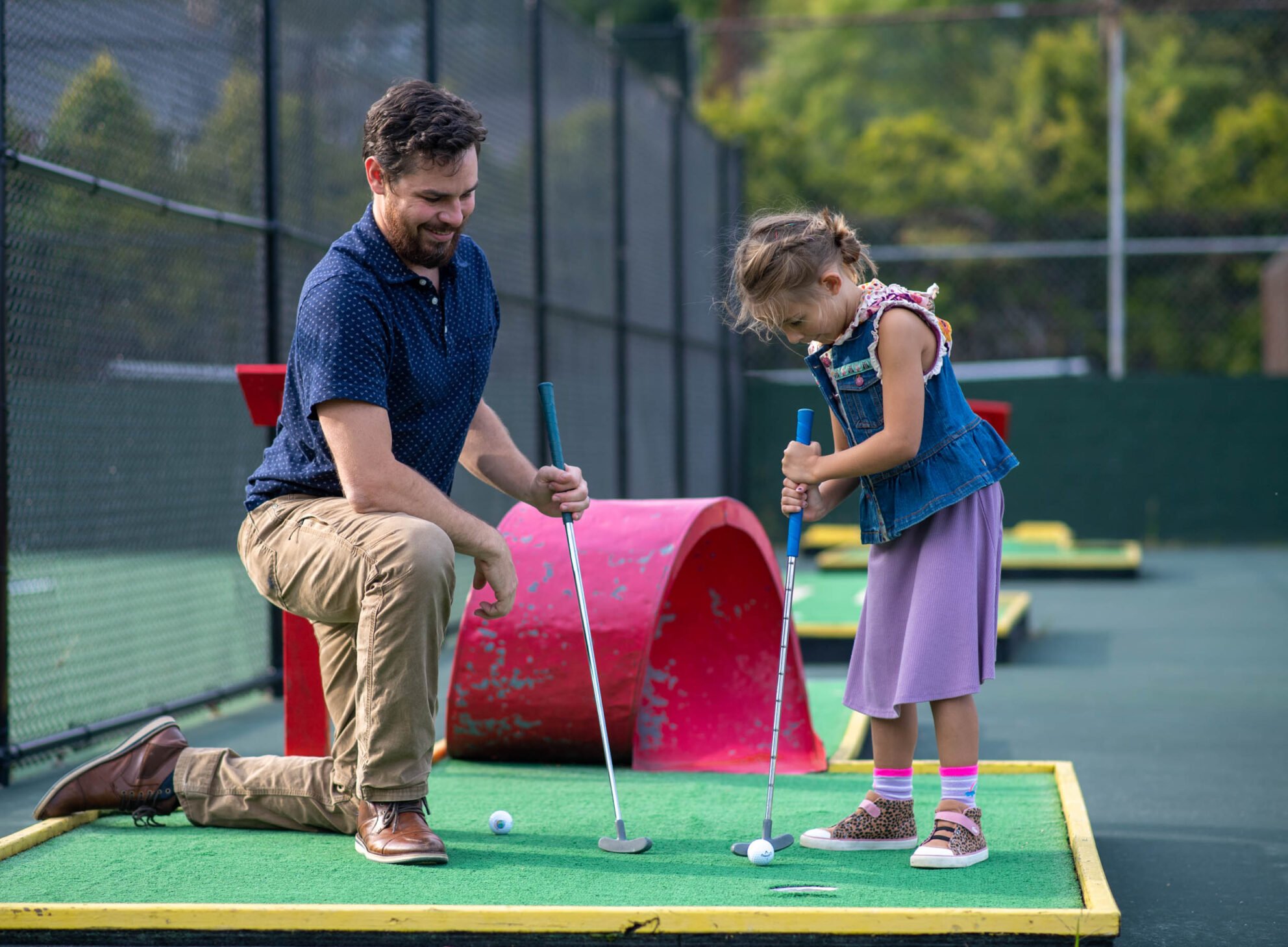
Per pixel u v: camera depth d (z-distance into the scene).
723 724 6.95
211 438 11.34
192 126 9.20
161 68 8.86
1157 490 22.11
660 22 44.56
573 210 15.00
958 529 4.88
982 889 4.47
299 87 10.12
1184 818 6.36
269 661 9.75
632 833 5.30
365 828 4.88
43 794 6.88
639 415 17.39
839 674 10.29
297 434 5.06
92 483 10.18
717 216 22.05
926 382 4.90
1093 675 10.55
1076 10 20.02
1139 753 7.78
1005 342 29.88
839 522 25.05
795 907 4.25
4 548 7.13
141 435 10.95
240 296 10.43
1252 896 5.15
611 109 16.38
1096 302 30.64
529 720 6.53
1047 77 35.75
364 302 4.76
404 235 4.80
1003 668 10.93
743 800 5.87
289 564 4.93
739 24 21.12
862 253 5.05
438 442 5.12
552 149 14.33
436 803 5.83
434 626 4.79
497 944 4.16
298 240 9.98
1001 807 5.66
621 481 16.31
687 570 7.06
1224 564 19.47
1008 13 19.98
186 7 9.06
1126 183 34.19
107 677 9.70
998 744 8.05
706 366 21.16
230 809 5.29
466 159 4.71
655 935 4.12
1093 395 22.20
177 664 10.24
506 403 12.86
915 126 35.62
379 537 4.71
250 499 5.21
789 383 23.42
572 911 4.12
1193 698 9.54
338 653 5.08
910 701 4.75
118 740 8.20
